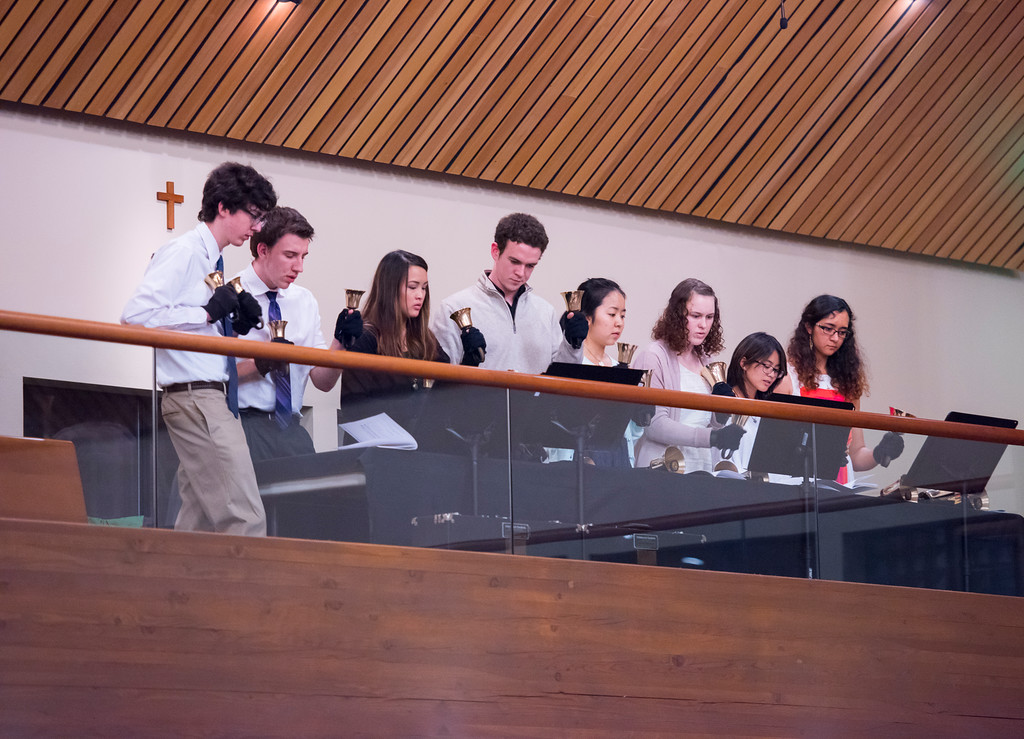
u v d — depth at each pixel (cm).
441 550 1186
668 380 1666
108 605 1056
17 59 1641
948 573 1405
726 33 2034
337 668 1121
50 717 1014
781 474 1348
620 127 2025
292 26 1770
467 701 1162
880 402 2233
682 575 1277
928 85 2200
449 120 1912
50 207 1669
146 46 1698
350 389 1184
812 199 2197
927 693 1361
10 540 1034
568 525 1243
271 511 1134
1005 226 2353
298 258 1462
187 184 1758
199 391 1129
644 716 1228
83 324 1090
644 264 2084
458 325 1435
